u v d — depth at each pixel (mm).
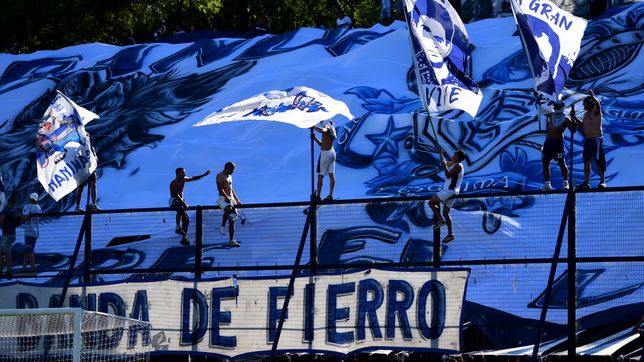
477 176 43594
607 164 42219
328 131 36031
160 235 37406
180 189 38281
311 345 31859
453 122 46062
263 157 49312
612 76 50781
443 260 32688
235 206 34094
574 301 29297
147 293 33938
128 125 55125
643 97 48062
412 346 30875
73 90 61562
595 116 32906
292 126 51062
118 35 98250
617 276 31891
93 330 27969
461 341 30281
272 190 46781
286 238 34750
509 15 62906
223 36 70000
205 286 33375
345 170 46219
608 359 28953
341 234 33281
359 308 31609
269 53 60750
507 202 34812
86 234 35594
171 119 55188
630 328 31250
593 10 59125
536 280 31969
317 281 32219
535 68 31859
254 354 32375
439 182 43719
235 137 51750
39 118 60250
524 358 29625
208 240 35969
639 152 42219
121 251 37375
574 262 29453
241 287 32906
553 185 41469
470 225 32938
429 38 32594
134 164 51219
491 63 53438
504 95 48219
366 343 31344
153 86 59844
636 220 31062
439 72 32406
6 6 93750
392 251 32875
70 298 34594
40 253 38344
